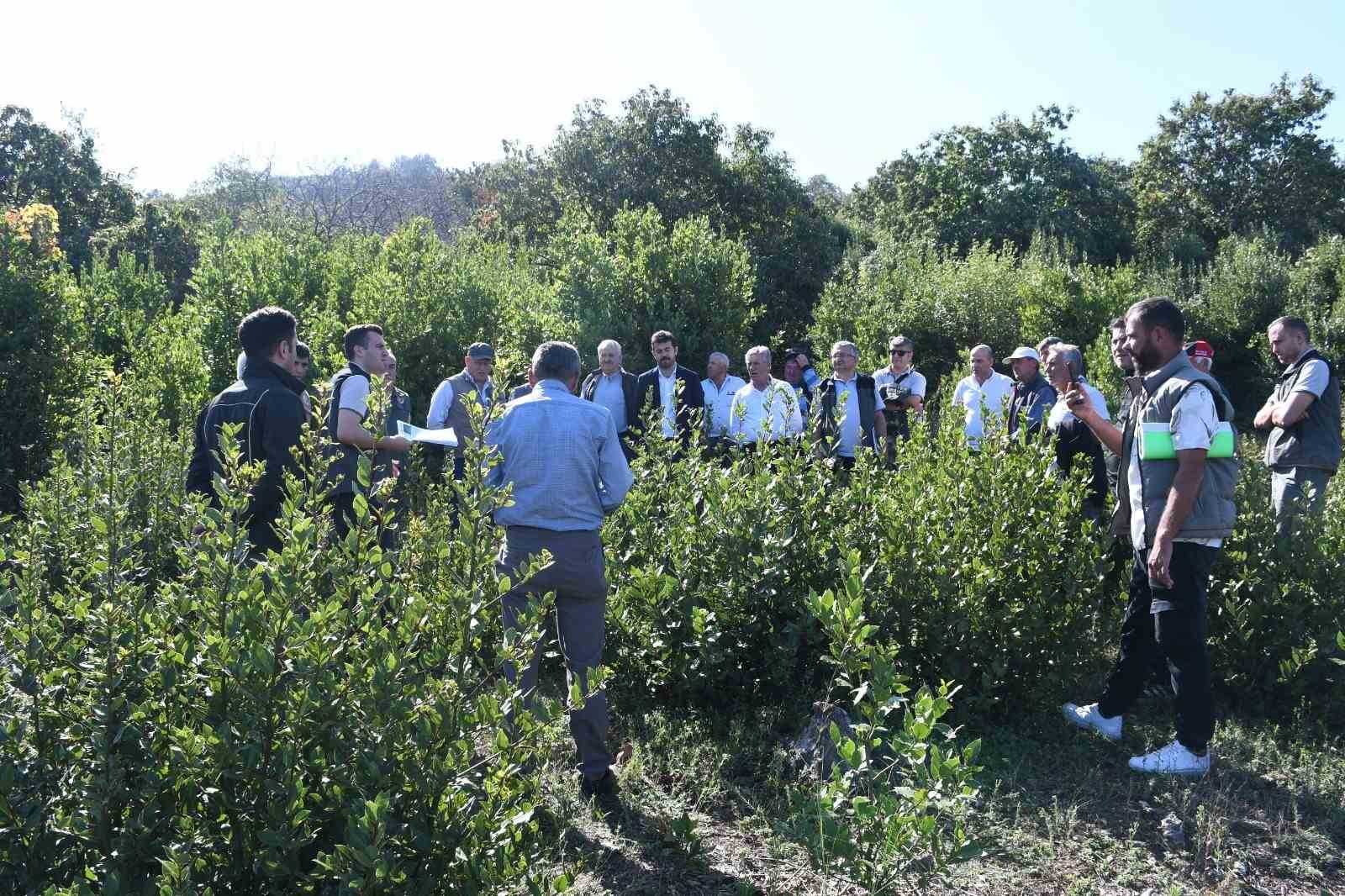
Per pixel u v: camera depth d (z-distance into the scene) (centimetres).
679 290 1438
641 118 2633
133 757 231
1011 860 351
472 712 257
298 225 2172
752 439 812
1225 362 2533
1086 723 461
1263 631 479
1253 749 441
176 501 310
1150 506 414
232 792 232
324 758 236
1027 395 675
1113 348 562
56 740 237
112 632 239
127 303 1512
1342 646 436
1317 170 3928
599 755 386
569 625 390
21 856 218
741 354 1470
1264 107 3991
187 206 3108
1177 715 420
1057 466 518
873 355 1689
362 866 207
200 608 255
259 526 418
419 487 497
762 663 468
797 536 475
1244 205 4028
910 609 463
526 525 376
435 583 323
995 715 471
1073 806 378
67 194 2514
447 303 1257
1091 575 476
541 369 396
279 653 240
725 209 2605
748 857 350
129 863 221
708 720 452
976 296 2222
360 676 243
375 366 489
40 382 859
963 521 481
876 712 302
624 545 497
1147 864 350
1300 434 623
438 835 232
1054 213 3597
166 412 981
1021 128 3672
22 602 246
